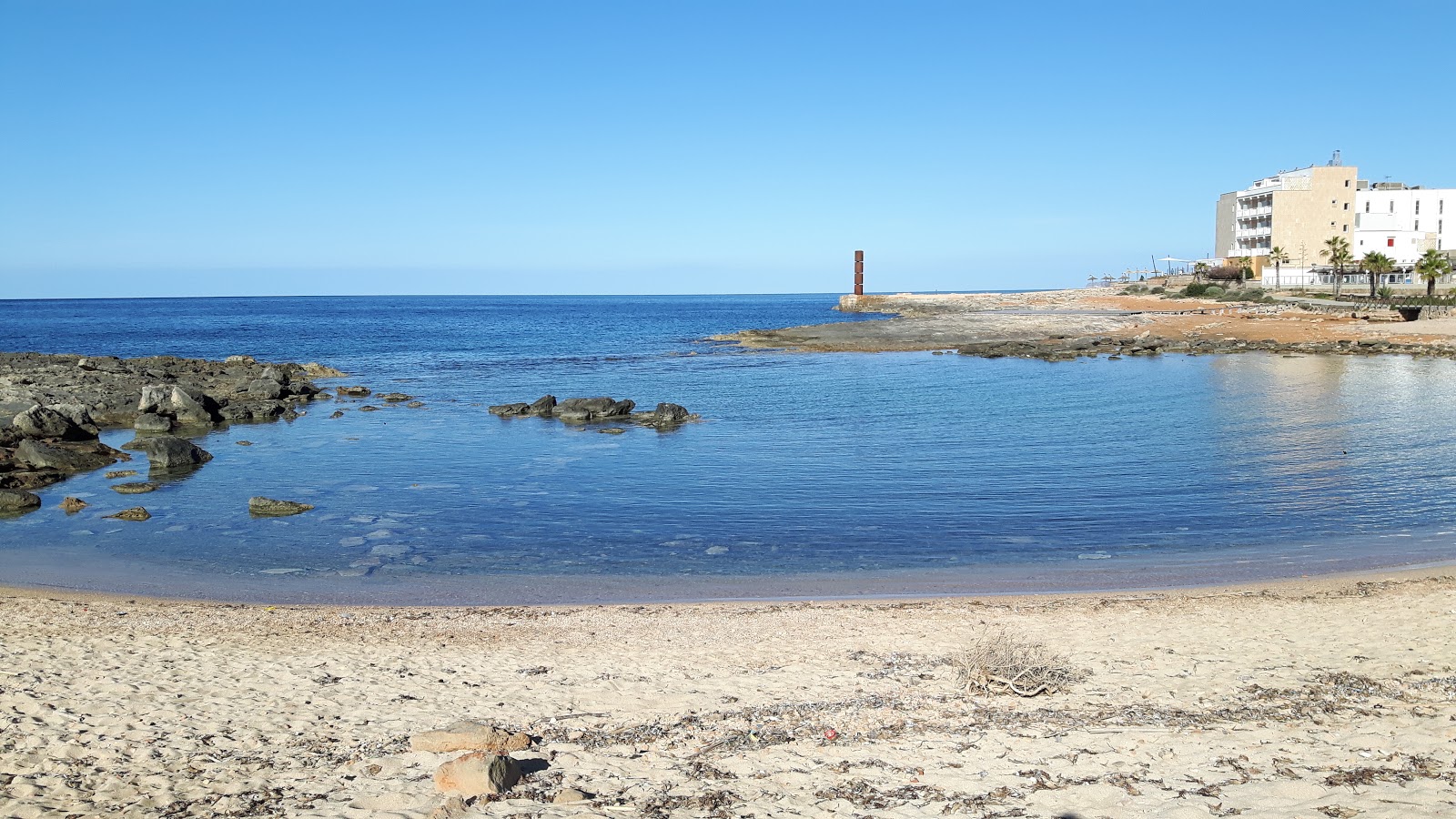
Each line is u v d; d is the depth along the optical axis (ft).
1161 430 125.90
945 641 46.60
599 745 34.06
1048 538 72.38
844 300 545.03
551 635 48.85
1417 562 63.31
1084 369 216.33
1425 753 31.37
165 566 66.39
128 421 142.41
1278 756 31.55
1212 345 257.75
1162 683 39.52
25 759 32.48
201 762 32.50
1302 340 261.24
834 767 31.81
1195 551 67.87
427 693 39.91
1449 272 354.33
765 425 136.98
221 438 129.59
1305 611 50.93
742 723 36.01
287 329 471.21
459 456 113.39
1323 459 103.24
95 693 39.34
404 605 56.90
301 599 58.44
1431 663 41.22
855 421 139.03
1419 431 120.57
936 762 32.07
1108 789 29.50
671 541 72.95
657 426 137.69
